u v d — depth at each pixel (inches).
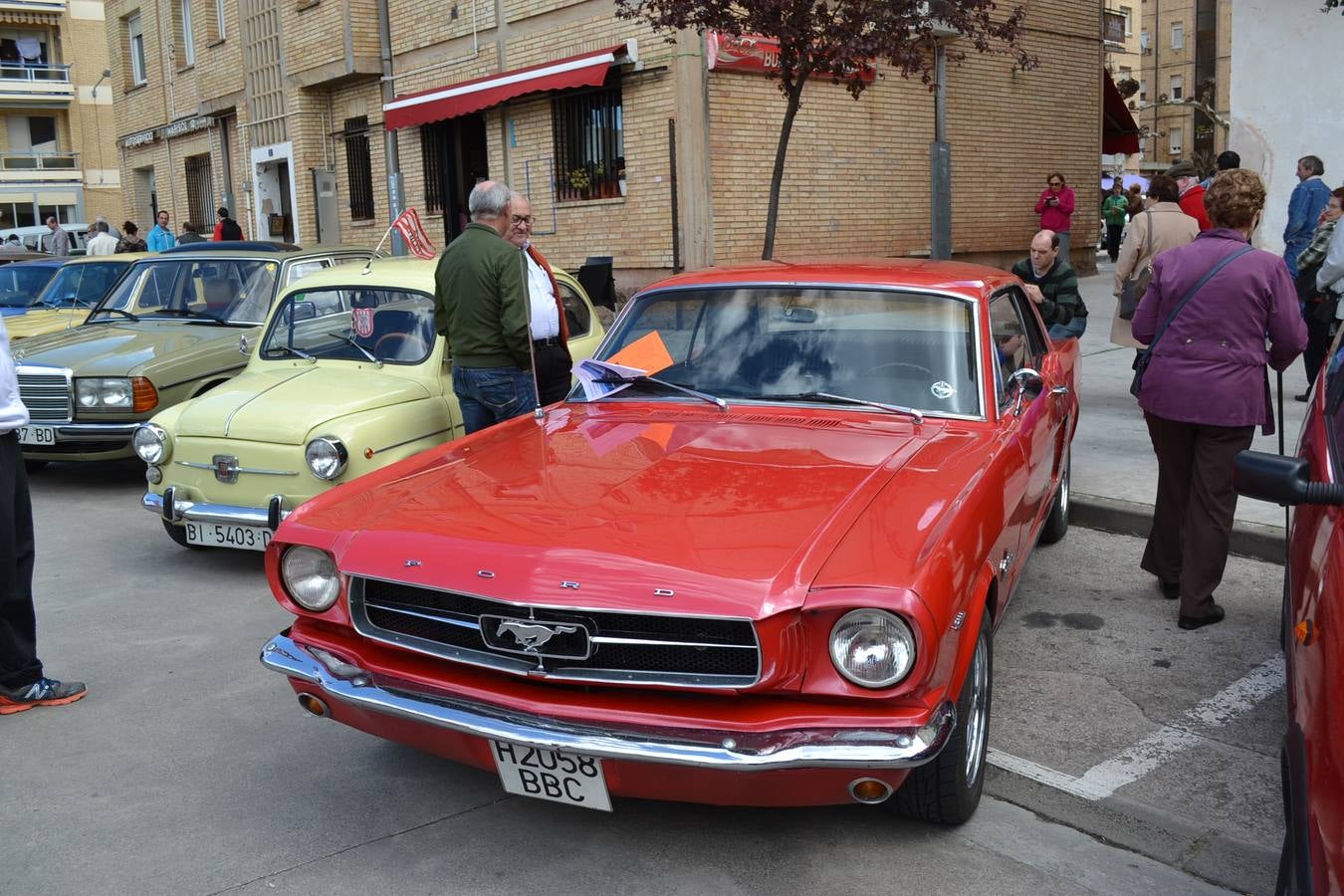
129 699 173.6
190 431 228.7
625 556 114.7
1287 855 95.1
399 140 683.4
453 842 130.8
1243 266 178.7
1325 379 137.8
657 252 530.0
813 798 111.6
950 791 124.7
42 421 301.6
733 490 129.7
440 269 230.5
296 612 131.0
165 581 233.9
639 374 173.2
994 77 657.0
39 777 148.1
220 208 741.9
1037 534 188.2
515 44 593.0
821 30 404.8
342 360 254.2
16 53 1679.4
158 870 125.2
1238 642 186.4
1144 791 139.1
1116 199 912.9
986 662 134.7
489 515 127.3
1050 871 123.2
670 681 111.5
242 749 156.0
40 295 465.4
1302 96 481.7
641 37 517.3
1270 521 235.1
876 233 601.0
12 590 165.2
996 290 175.9
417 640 122.7
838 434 150.5
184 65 949.8
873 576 107.8
